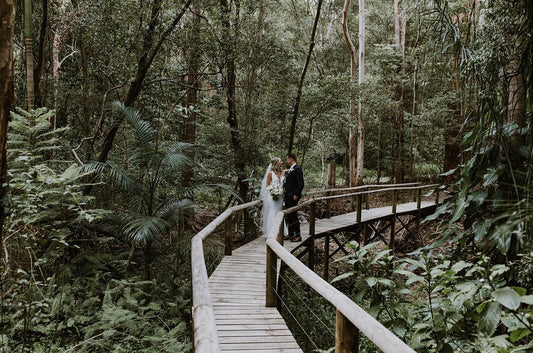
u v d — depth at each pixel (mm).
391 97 17844
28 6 4855
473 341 2617
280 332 3777
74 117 11164
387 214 11438
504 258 2865
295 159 8078
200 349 1465
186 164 7395
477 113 2770
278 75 10867
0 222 2941
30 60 4914
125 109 6715
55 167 7438
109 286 6262
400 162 18812
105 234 7891
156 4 7863
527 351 2184
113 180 7176
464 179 2820
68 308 5312
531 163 2041
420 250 3363
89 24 8352
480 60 2686
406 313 3188
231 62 10297
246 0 10141
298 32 19969
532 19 2141
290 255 3691
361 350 5703
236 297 4758
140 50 8977
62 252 5434
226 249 6809
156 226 5934
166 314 6199
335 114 14484
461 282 2633
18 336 4855
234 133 10758
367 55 22281
